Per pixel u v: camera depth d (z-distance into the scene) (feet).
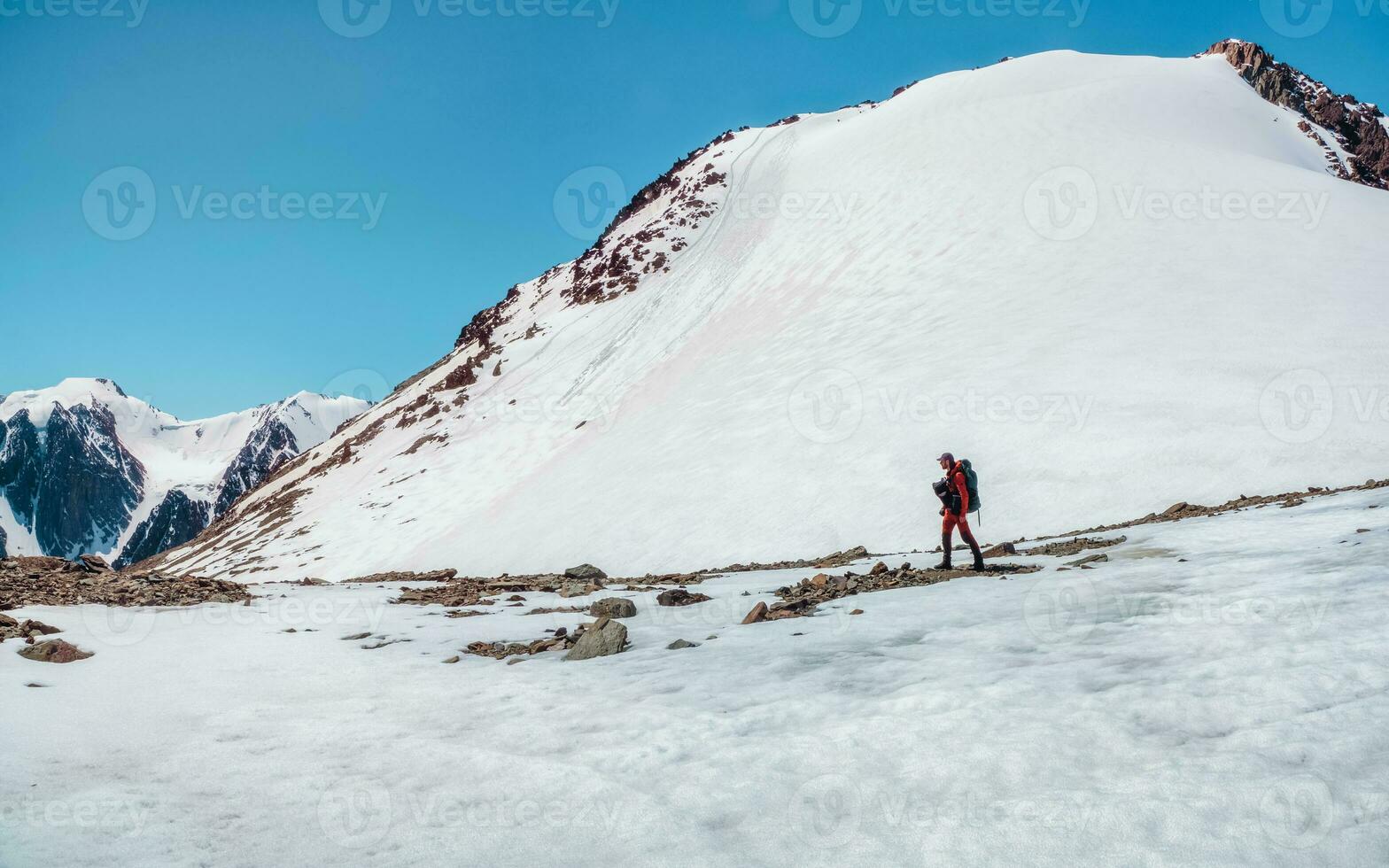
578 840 14.94
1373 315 119.14
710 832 14.75
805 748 17.99
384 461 294.87
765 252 281.13
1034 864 12.57
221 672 28.25
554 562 128.57
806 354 181.16
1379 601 24.84
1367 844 11.95
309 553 221.25
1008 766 15.97
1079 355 127.65
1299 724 16.21
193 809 16.92
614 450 176.04
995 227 209.97
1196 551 42.50
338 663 29.78
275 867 14.43
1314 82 465.47
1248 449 94.22
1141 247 168.76
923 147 295.48
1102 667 21.67
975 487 46.98
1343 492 64.95
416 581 67.26
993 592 36.94
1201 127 289.94
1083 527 89.66
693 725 20.27
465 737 20.93
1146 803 13.85
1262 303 129.90
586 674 26.66
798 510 114.93
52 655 29.30
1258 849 12.17
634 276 347.97
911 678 22.75
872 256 229.45
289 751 20.30
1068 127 271.69
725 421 158.51
